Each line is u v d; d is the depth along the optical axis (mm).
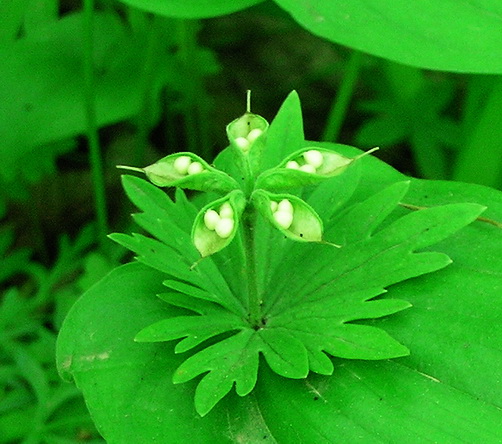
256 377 186
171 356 195
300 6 233
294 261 205
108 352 196
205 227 177
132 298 202
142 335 190
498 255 197
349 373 189
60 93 318
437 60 224
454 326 189
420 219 197
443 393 184
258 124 188
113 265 306
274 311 200
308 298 199
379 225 208
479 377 184
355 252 200
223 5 242
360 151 222
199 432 187
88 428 245
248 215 186
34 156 319
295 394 188
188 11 241
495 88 269
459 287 194
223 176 181
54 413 250
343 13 232
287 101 219
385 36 228
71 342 196
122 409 189
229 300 202
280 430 186
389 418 182
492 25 229
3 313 274
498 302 190
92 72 289
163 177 182
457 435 179
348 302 192
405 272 193
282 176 179
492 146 275
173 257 201
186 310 201
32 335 289
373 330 186
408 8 232
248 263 193
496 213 205
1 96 313
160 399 190
